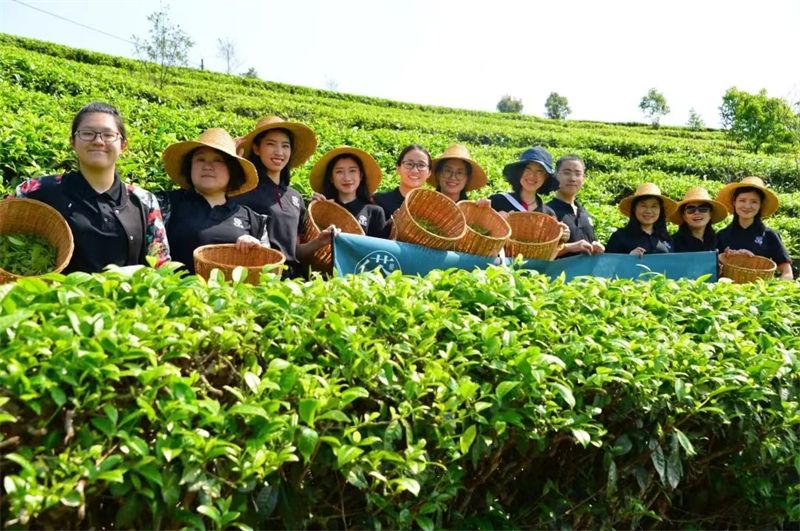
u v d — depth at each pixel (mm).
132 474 2324
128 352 2445
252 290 3166
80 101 11625
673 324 3980
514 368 3061
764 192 7219
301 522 2684
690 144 26391
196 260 4180
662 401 3348
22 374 2227
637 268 6059
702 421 3514
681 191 15180
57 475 2221
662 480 3295
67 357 2361
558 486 3357
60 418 2338
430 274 3834
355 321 3088
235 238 4762
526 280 3912
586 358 3309
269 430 2480
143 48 26656
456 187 6488
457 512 3033
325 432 2666
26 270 3785
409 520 2779
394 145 14094
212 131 4871
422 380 2889
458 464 2982
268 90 29953
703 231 7262
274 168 5430
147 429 2482
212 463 2488
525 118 35625
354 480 2619
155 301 2834
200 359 2697
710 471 3729
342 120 20672
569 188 6715
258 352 2834
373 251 5012
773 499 3842
